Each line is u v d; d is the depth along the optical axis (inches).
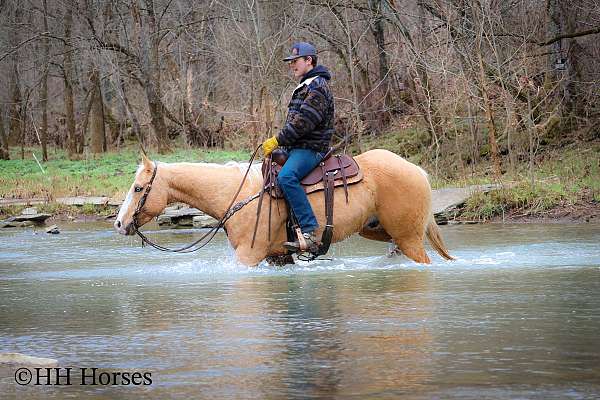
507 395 223.8
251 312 345.1
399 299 366.0
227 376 249.8
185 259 566.9
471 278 426.0
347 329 306.3
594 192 872.9
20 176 1434.5
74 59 1903.3
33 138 2345.0
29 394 239.9
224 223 490.9
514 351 268.4
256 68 1489.9
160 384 243.9
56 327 328.8
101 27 1798.7
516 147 1136.2
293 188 471.5
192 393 234.5
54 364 269.3
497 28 1152.8
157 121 1749.5
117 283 447.5
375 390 231.1
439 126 1190.9
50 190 1214.9
